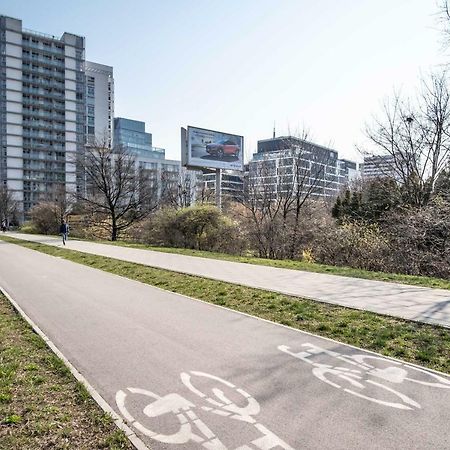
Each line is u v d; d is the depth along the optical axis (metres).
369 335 6.46
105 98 123.75
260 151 42.38
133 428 3.72
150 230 29.61
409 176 19.73
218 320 7.61
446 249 14.12
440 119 18.94
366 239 17.02
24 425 3.70
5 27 96.31
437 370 5.06
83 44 108.75
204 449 3.37
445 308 8.04
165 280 12.09
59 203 48.41
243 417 3.91
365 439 3.49
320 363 5.36
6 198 76.25
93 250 22.62
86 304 9.12
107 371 5.14
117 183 39.44
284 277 12.29
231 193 41.16
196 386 4.66
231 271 13.73
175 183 61.81
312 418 3.87
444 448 3.35
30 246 26.34
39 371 5.04
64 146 105.25
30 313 8.29
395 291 9.89
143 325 7.31
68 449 3.34
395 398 4.29
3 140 96.88
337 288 10.36
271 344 6.17
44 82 102.62
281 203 28.67
